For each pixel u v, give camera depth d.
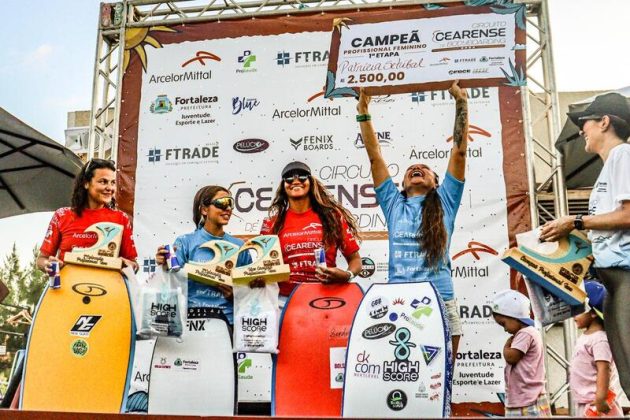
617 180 2.96
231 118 4.86
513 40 4.63
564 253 2.98
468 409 4.27
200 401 3.06
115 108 4.98
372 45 4.68
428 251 3.73
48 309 3.05
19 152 4.82
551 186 4.88
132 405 4.25
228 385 3.07
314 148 4.73
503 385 4.27
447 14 4.68
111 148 4.94
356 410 2.76
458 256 4.48
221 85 4.91
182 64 4.98
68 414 2.64
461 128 3.91
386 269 4.49
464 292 4.43
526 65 4.60
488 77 4.58
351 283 3.22
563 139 4.27
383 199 3.95
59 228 3.62
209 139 4.85
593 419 2.38
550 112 4.71
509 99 4.64
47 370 2.97
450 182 3.91
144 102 4.97
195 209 4.22
